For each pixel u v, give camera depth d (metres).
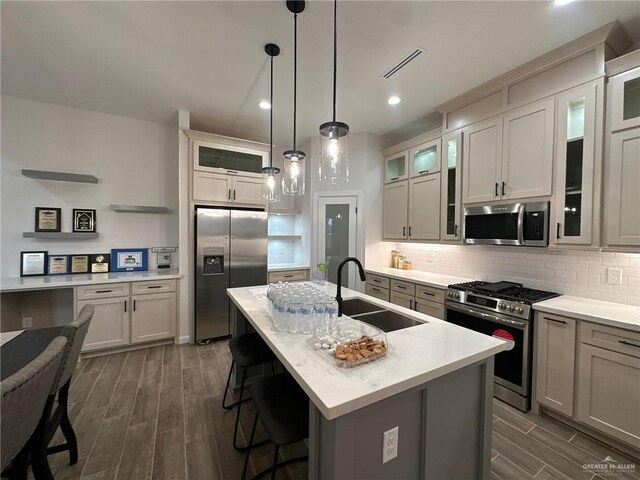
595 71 1.99
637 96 1.86
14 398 0.87
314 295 1.70
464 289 2.67
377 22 1.88
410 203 3.61
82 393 2.40
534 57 2.24
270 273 4.01
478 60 2.29
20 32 2.03
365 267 4.00
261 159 3.90
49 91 2.94
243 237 3.70
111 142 3.54
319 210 4.24
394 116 3.43
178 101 3.11
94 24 1.94
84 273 3.39
